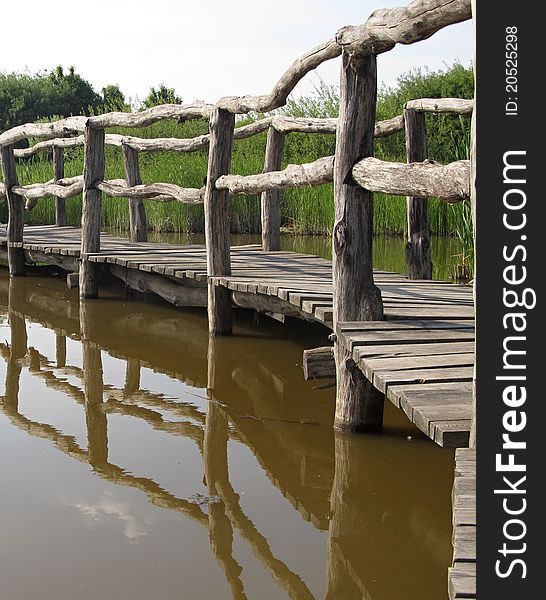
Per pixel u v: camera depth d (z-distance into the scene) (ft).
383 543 10.29
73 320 24.79
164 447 13.70
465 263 28.94
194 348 20.77
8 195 34.27
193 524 10.71
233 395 16.71
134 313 25.81
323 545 10.21
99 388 17.40
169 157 54.03
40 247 31.58
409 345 13.53
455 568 6.64
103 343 21.67
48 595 8.81
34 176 55.06
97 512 11.00
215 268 21.63
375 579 9.37
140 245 31.48
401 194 12.94
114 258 26.37
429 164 12.32
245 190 19.70
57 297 29.12
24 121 106.32
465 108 21.72
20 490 11.73
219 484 12.09
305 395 16.63
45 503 11.27
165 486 11.99
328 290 18.34
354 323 14.69
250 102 19.63
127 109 72.59
